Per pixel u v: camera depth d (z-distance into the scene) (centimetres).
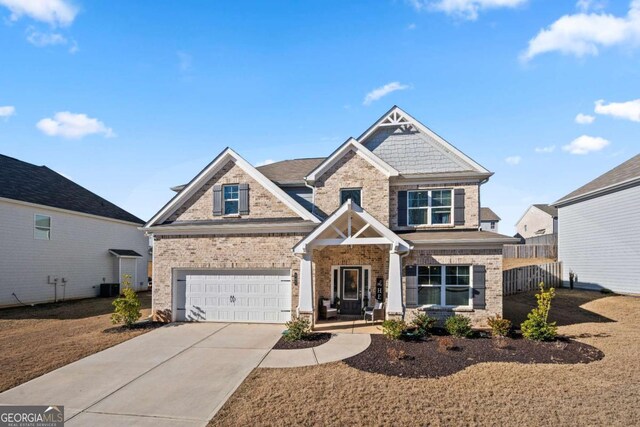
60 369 958
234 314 1527
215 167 1612
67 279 2308
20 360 1031
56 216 2248
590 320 1477
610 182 2178
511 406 707
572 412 681
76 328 1447
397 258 1332
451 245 1400
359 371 906
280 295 1505
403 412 688
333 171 1648
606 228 2197
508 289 2206
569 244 2517
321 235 1439
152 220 1584
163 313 1545
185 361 1010
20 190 2119
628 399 732
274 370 927
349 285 1658
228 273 1544
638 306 1702
